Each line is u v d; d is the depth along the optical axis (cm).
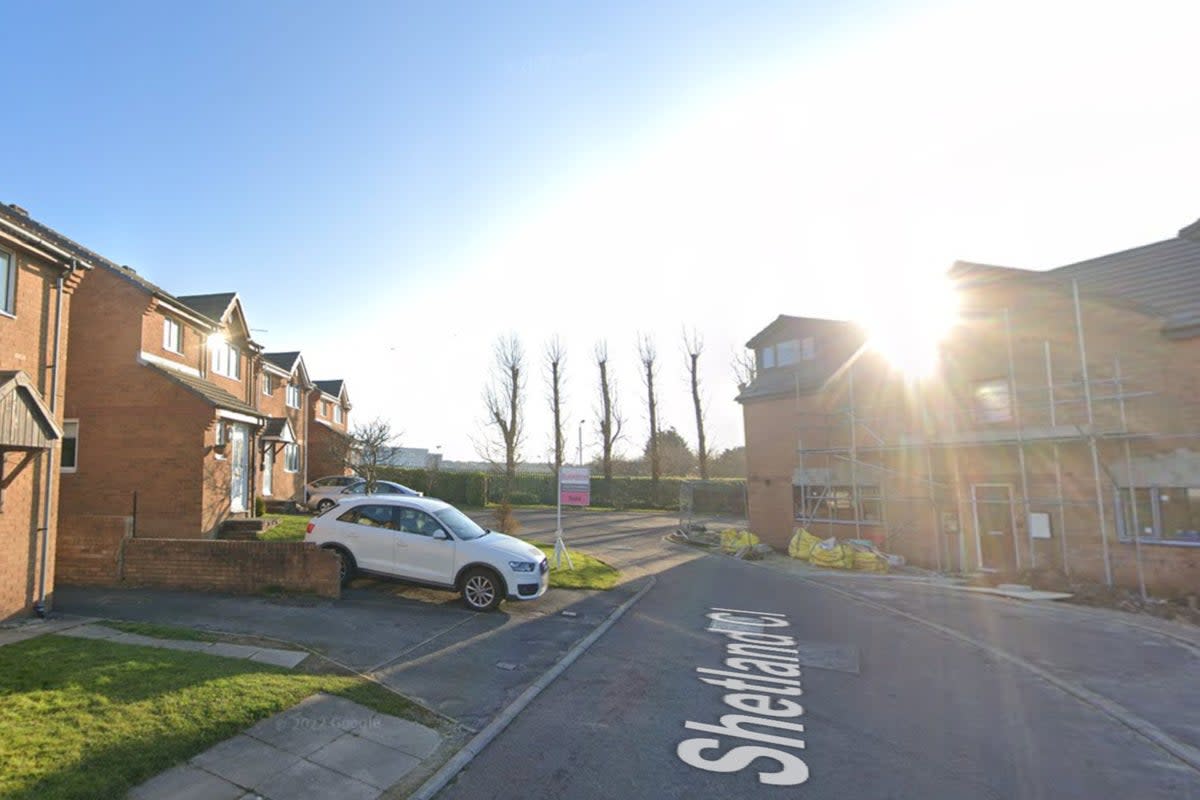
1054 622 1089
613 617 1043
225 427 1766
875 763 518
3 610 826
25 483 866
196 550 1069
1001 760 531
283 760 473
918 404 1778
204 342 1919
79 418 1602
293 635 806
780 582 1493
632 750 531
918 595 1341
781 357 2388
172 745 460
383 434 2666
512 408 4247
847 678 750
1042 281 1516
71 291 1034
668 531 2705
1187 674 792
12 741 443
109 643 707
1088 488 1408
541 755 516
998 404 1608
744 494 3694
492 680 697
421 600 1065
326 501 2473
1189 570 1248
